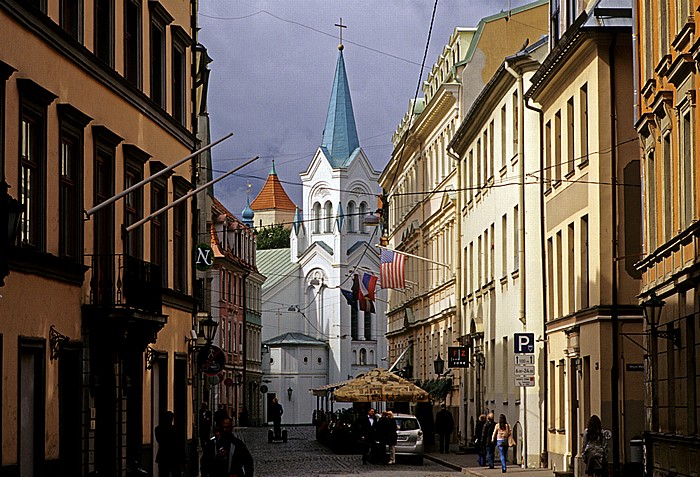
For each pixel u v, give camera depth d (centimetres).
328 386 6875
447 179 5703
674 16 2420
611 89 3036
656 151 2609
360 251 12319
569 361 3331
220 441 1892
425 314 6519
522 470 3584
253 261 10500
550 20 3666
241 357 9756
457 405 5484
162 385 2920
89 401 2300
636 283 3003
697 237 2203
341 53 12938
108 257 2362
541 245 3700
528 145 3819
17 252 1891
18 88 1919
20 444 1936
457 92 5503
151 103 2805
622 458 2950
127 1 2667
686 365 2319
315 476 3494
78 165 2255
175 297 3033
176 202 2397
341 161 12544
